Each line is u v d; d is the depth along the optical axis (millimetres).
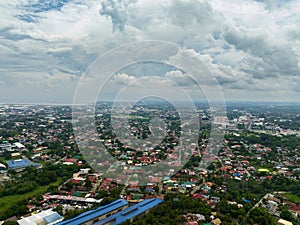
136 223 52125
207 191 77188
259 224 55750
